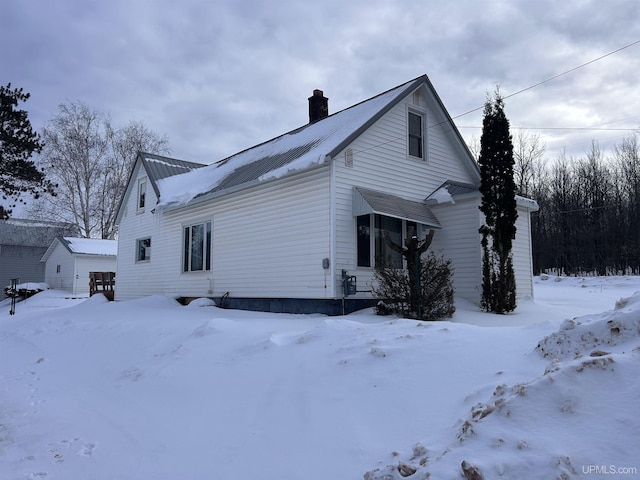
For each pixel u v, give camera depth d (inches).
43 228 1605.6
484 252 425.4
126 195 771.4
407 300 352.5
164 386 224.4
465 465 98.6
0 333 509.7
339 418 152.3
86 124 1536.7
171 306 560.1
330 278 403.9
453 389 151.3
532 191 1590.8
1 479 141.5
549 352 154.6
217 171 646.5
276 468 130.7
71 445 167.9
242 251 508.1
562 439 103.5
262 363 219.5
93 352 342.3
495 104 432.8
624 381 115.1
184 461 144.2
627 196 1437.0
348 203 421.1
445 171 544.7
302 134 572.4
